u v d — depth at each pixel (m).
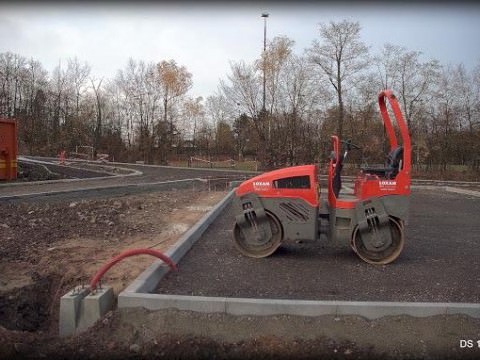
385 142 33.09
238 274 7.09
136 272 6.87
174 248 7.95
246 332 5.07
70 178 23.88
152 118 53.09
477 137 33.91
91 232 10.01
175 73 53.03
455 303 5.47
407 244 9.44
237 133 51.41
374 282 6.74
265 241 8.03
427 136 35.91
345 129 36.50
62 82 60.47
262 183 8.00
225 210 13.86
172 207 13.88
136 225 10.82
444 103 35.59
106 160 49.12
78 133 55.91
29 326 6.08
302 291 6.29
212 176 29.03
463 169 34.50
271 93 38.72
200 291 6.26
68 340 5.04
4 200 14.28
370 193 7.68
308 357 4.66
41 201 14.42
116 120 58.09
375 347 4.81
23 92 62.38
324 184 11.14
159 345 4.87
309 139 38.00
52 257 7.92
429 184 27.17
